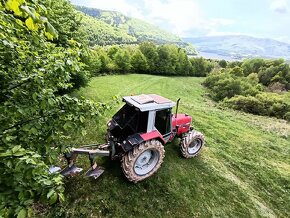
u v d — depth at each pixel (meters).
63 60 2.37
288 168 6.91
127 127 4.82
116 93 14.52
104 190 4.36
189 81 39.97
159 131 5.12
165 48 42.34
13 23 1.96
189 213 4.28
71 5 9.51
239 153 7.45
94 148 5.45
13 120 2.12
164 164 5.59
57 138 2.34
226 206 4.70
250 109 21.34
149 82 26.59
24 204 1.49
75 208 3.86
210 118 11.64
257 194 5.36
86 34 10.70
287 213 4.91
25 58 2.40
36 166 1.51
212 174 5.71
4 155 1.45
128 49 40.44
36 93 2.06
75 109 2.42
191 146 6.13
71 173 4.20
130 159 4.35
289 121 18.55
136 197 4.36
